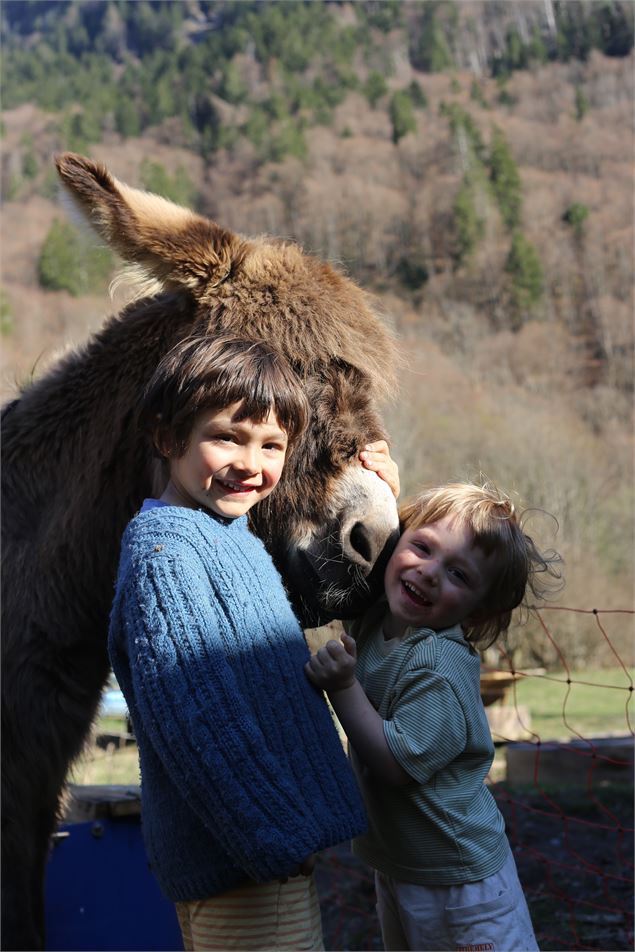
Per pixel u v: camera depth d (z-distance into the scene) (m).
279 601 1.81
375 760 1.89
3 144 39.69
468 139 45.22
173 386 1.86
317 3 54.69
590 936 3.84
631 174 44.78
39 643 2.67
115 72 49.47
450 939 1.96
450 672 1.97
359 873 4.97
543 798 6.30
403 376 2.93
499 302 40.31
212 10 53.84
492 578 2.10
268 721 1.67
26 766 2.63
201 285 2.59
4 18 51.84
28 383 3.36
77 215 2.59
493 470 25.77
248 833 1.57
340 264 3.12
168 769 1.64
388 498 2.26
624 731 9.68
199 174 41.03
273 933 1.73
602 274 40.56
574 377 36.12
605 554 22.86
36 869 2.82
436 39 53.50
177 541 1.76
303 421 1.94
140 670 1.66
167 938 3.29
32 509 2.84
